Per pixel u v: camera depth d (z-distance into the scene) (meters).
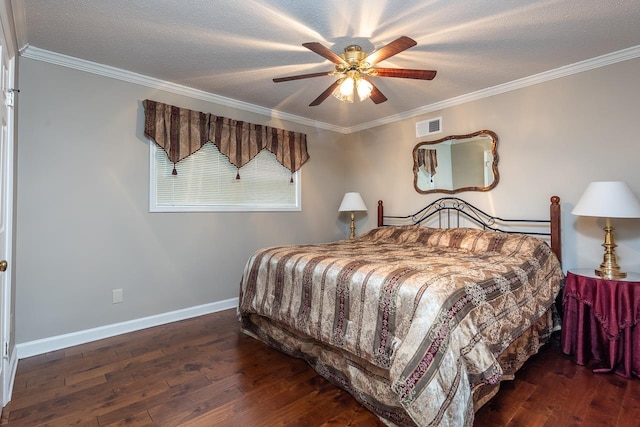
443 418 1.34
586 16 2.06
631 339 2.06
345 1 1.91
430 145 3.81
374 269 1.89
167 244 3.15
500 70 2.87
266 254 2.66
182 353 2.45
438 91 3.35
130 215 2.93
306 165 4.35
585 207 2.31
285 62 2.70
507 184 3.21
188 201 3.31
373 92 2.46
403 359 1.46
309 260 2.26
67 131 2.61
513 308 1.89
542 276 2.43
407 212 4.09
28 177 2.43
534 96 3.02
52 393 1.91
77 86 2.65
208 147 3.45
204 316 3.33
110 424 1.63
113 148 2.83
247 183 3.76
